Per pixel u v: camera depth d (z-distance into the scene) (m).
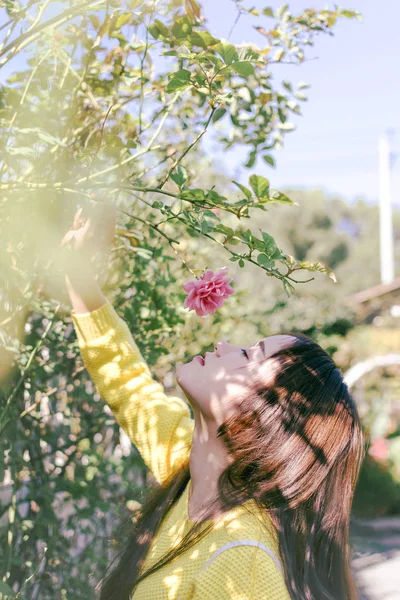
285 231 37.06
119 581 1.53
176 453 1.76
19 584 2.59
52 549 2.57
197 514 1.42
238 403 1.44
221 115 1.59
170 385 4.17
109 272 2.75
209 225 1.46
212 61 1.55
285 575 1.27
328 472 1.41
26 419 2.72
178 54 1.59
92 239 1.72
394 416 13.37
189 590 1.27
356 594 1.42
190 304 1.50
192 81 1.56
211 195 1.48
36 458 2.74
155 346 2.92
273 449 1.40
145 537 1.57
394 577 6.57
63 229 1.81
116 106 2.28
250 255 1.47
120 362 1.85
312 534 1.35
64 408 2.99
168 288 3.29
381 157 22.27
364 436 1.53
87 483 2.78
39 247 1.83
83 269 1.79
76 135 2.22
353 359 11.45
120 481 2.99
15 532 2.59
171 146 2.76
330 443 1.42
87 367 1.87
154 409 1.82
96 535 2.75
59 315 2.55
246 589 1.20
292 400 1.44
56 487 2.65
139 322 2.86
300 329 8.90
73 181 1.59
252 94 2.27
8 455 2.45
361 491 10.12
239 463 1.41
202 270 1.56
